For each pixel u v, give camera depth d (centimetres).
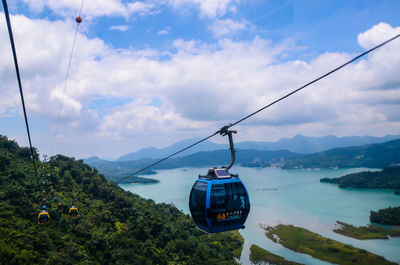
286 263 10962
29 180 11544
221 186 1458
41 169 13338
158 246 11394
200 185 1527
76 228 9075
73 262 7181
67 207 10475
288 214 19188
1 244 6181
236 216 1483
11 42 702
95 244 8594
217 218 1430
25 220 8275
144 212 13825
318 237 13762
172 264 10012
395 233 14488
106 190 14062
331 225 16325
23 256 6009
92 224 10331
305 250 12294
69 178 13850
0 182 10681
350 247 12269
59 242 7756
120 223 11944
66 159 16575
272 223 16850
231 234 14588
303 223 16862
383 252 12025
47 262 6450
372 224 16512
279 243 13325
